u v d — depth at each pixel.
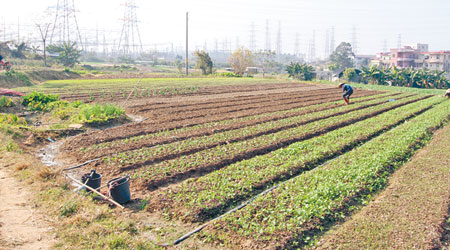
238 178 12.23
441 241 8.34
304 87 53.59
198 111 27.58
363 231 8.60
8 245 7.66
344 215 9.72
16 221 8.79
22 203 9.80
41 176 11.89
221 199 10.44
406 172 12.72
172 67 134.50
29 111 24.77
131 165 13.80
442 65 103.94
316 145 16.70
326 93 43.91
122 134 19.11
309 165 13.92
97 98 33.72
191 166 13.66
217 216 9.90
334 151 15.75
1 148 14.51
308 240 8.45
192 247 8.30
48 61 85.19
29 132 18.05
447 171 12.73
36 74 51.47
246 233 8.54
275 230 8.63
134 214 9.98
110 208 10.33
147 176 12.62
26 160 13.52
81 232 8.48
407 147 15.88
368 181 11.67
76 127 20.23
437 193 10.71
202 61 86.38
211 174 12.70
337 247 8.00
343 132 19.39
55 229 8.56
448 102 35.03
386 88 57.94
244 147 16.34
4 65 45.31
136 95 35.56
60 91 38.09
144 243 8.23
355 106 30.56
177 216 9.81
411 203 10.05
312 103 33.50
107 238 8.20
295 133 19.34
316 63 194.50
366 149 15.83
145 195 11.34
